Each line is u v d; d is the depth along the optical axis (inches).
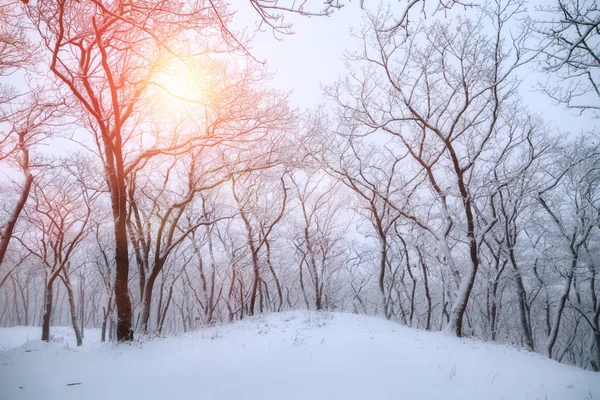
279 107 553.9
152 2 284.0
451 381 313.3
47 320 722.2
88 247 1155.9
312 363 323.9
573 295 978.1
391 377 304.8
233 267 984.3
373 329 504.1
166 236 612.1
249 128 531.8
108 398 234.8
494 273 896.3
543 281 839.7
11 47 376.2
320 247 1021.2
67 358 313.3
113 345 394.0
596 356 748.6
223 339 440.1
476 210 759.7
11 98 439.2
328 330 489.7
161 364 312.0
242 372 291.4
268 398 247.6
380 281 800.9
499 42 530.6
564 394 306.3
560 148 676.1
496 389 304.8
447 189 618.5
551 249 776.3
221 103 455.2
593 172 655.1
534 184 709.3
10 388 235.0
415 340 447.2
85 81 384.2
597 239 773.9
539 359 458.0
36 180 710.5
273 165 611.2
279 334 468.4
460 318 557.9
